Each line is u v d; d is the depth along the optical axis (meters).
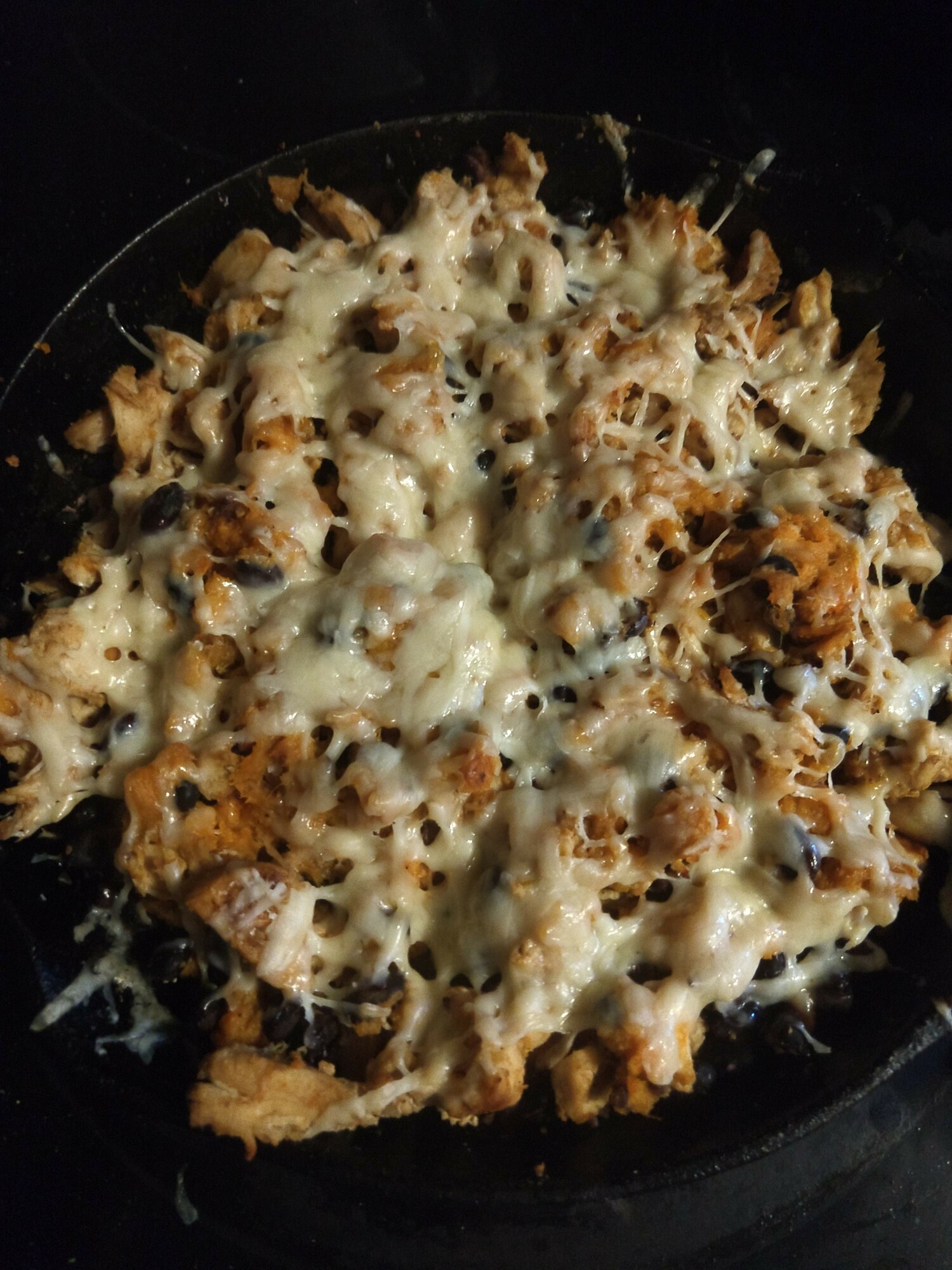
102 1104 0.23
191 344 0.26
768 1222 0.24
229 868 0.22
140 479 0.25
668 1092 0.22
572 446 0.24
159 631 0.24
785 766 0.22
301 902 0.22
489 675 0.23
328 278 0.26
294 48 0.33
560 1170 0.22
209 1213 0.23
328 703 0.22
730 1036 0.23
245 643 0.23
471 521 0.24
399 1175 0.22
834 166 0.30
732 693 0.23
